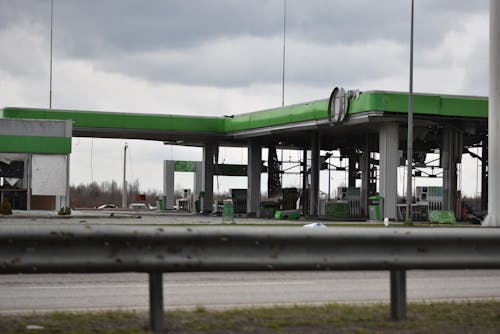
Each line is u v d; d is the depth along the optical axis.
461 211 59.59
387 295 14.82
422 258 11.36
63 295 14.24
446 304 13.12
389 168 54.94
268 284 16.31
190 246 10.52
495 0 37.41
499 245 11.73
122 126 69.00
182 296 14.32
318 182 66.31
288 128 62.91
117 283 16.05
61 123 56.50
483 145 69.69
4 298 13.80
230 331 10.44
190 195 100.31
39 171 56.09
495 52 37.56
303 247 10.95
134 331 10.23
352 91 54.62
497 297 14.73
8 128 55.41
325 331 10.50
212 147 78.31
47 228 10.06
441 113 52.91
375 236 11.15
